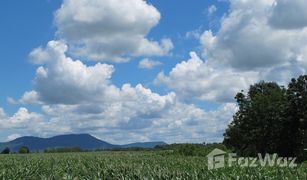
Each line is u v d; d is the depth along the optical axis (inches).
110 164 1355.8
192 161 1581.0
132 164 1360.7
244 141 3437.5
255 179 930.1
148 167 1141.7
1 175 987.9
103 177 1033.5
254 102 3395.7
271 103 3304.6
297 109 3186.5
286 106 3223.4
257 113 3346.5
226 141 3560.5
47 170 1153.4
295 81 3218.5
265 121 3299.7
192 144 2556.6
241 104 3543.3
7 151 4862.2
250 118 3417.8
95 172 1079.0
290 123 3218.5
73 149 4958.2
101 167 1255.5
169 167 1251.2
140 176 968.9
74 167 1279.5
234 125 3553.2
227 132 3565.5
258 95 3494.1
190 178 933.2
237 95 3572.8
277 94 3395.7
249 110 3444.9
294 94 3193.9
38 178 992.9
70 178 986.1
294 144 3225.9
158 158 1895.9
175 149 2620.6
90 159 1771.7
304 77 3184.1
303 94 3159.5
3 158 1942.7
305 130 3144.7
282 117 3223.4
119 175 1032.8
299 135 3208.7
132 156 2160.4
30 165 1296.8
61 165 1379.2
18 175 999.6
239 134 3503.9
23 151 4768.7
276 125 3243.1
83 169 1179.9
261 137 3319.4
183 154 2488.9
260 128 3312.0
